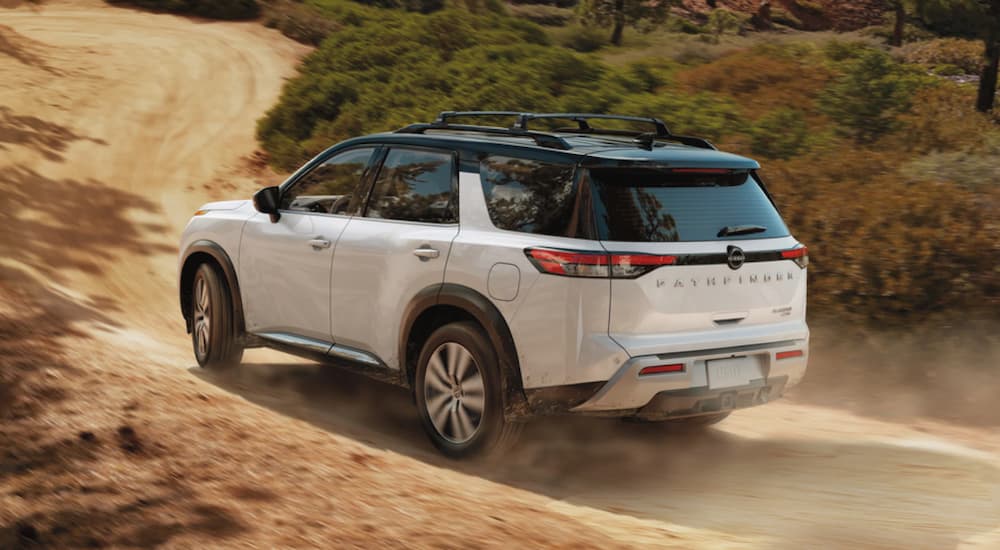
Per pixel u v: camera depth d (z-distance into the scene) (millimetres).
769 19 64688
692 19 64000
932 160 10242
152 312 9070
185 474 4539
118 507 4113
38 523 3918
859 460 5746
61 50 22141
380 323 5711
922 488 5215
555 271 4855
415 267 5473
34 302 8031
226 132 17516
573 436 6055
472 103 16328
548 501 4844
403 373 5629
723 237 5129
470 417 5258
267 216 6555
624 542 4219
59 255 10203
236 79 21391
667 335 4914
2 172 12969
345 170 6195
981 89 25375
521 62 18938
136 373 6293
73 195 12758
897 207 8148
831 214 8141
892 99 16656
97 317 8172
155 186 13992
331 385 6941
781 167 9789
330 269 5988
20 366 5918
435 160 5660
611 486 5180
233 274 6664
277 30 27250
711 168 5191
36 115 16438
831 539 4375
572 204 4938
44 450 4688
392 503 4426
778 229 5406
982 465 5680
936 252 7578
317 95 17875
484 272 5133
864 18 66875
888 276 7613
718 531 4469
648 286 4848
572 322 4812
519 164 5246
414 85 18375
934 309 7562
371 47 21953
